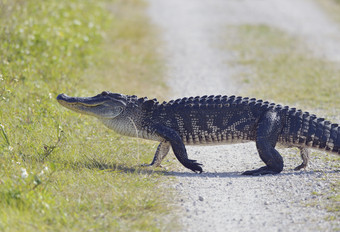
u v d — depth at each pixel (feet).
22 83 126.52
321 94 151.53
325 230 66.13
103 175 82.79
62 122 107.04
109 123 93.97
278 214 71.51
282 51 216.74
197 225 68.08
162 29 257.14
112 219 67.51
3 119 100.83
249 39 238.07
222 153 104.78
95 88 143.02
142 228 65.82
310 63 196.24
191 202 75.46
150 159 97.04
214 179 86.12
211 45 225.76
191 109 92.58
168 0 343.67
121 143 104.12
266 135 89.10
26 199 68.95
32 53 148.05
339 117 127.03
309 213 71.31
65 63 156.15
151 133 92.94
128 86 155.22
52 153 90.17
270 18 296.30
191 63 195.11
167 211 71.56
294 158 99.86
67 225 65.21
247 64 193.88
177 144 91.09
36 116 106.73
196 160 91.45
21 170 74.69
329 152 91.30
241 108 92.12
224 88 160.15
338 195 76.79
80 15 216.54
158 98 143.64
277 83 165.68
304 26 278.67
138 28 249.75
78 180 79.82
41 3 188.96
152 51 212.02
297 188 80.79
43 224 64.75
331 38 250.16
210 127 92.58
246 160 100.12
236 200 76.64
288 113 91.35
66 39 175.52
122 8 303.07
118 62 186.09
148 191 77.41
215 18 288.71
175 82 168.66
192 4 331.57
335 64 196.44
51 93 122.21
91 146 98.43
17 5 164.35
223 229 67.10
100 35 212.02
